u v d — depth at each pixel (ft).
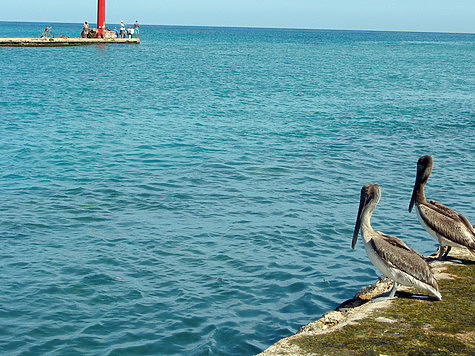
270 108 114.93
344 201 52.80
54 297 32.12
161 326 29.30
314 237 43.14
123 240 41.45
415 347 20.75
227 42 532.32
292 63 270.46
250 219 46.96
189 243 41.16
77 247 39.86
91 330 28.71
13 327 28.73
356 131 90.17
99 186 55.62
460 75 219.20
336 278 35.76
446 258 30.78
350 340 21.50
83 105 111.65
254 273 36.24
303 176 61.41
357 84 173.68
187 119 98.02
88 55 267.18
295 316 30.58
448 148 78.18
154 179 58.75
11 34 572.10
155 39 547.90
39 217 46.06
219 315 30.55
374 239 24.80
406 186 58.34
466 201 53.36
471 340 21.33
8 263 36.68
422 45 606.96
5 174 59.11
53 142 75.46
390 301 25.38
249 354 26.76
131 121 94.43
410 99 137.80
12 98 117.70
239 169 63.77
